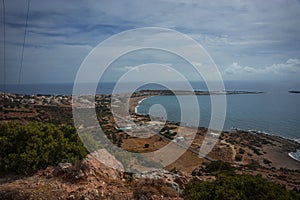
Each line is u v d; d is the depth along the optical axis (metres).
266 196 5.96
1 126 10.05
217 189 6.33
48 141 9.45
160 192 7.27
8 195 6.85
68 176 7.81
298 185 20.19
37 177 8.00
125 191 7.20
